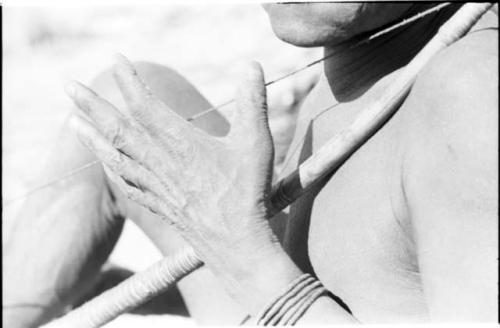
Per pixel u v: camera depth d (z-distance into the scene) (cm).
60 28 540
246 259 188
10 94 521
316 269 198
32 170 470
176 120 191
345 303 193
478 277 164
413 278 186
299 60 439
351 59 207
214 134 272
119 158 195
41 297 290
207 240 190
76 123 197
